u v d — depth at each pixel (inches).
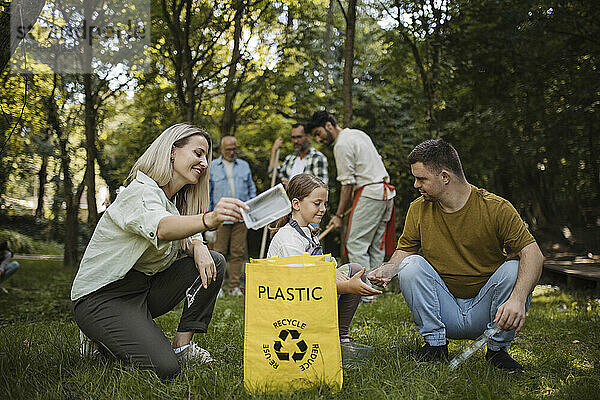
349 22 259.0
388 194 201.6
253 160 436.1
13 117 187.0
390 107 366.3
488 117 328.2
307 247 110.3
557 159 350.0
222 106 374.9
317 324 87.7
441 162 105.0
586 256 386.9
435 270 111.3
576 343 133.6
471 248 107.9
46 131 213.2
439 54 311.0
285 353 87.4
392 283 253.1
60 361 101.4
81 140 233.0
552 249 409.7
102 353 103.4
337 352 87.8
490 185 391.5
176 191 103.4
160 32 284.7
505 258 109.9
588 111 309.1
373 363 100.1
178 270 108.2
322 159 231.8
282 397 82.7
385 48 328.8
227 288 268.8
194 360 104.3
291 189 112.7
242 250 249.9
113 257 97.3
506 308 97.3
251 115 382.3
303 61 342.6
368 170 201.8
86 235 253.4
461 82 321.7
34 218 242.4
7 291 253.8
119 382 89.7
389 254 207.0
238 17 296.2
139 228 89.8
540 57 307.0
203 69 309.1
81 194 244.5
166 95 301.0
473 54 310.5
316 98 368.2
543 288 259.3
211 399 84.9
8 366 96.7
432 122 329.1
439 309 110.0
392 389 88.1
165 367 95.0
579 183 368.5
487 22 297.0
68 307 218.1
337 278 105.7
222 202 81.3
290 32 331.6
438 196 106.7
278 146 241.1
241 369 99.0
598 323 157.9
